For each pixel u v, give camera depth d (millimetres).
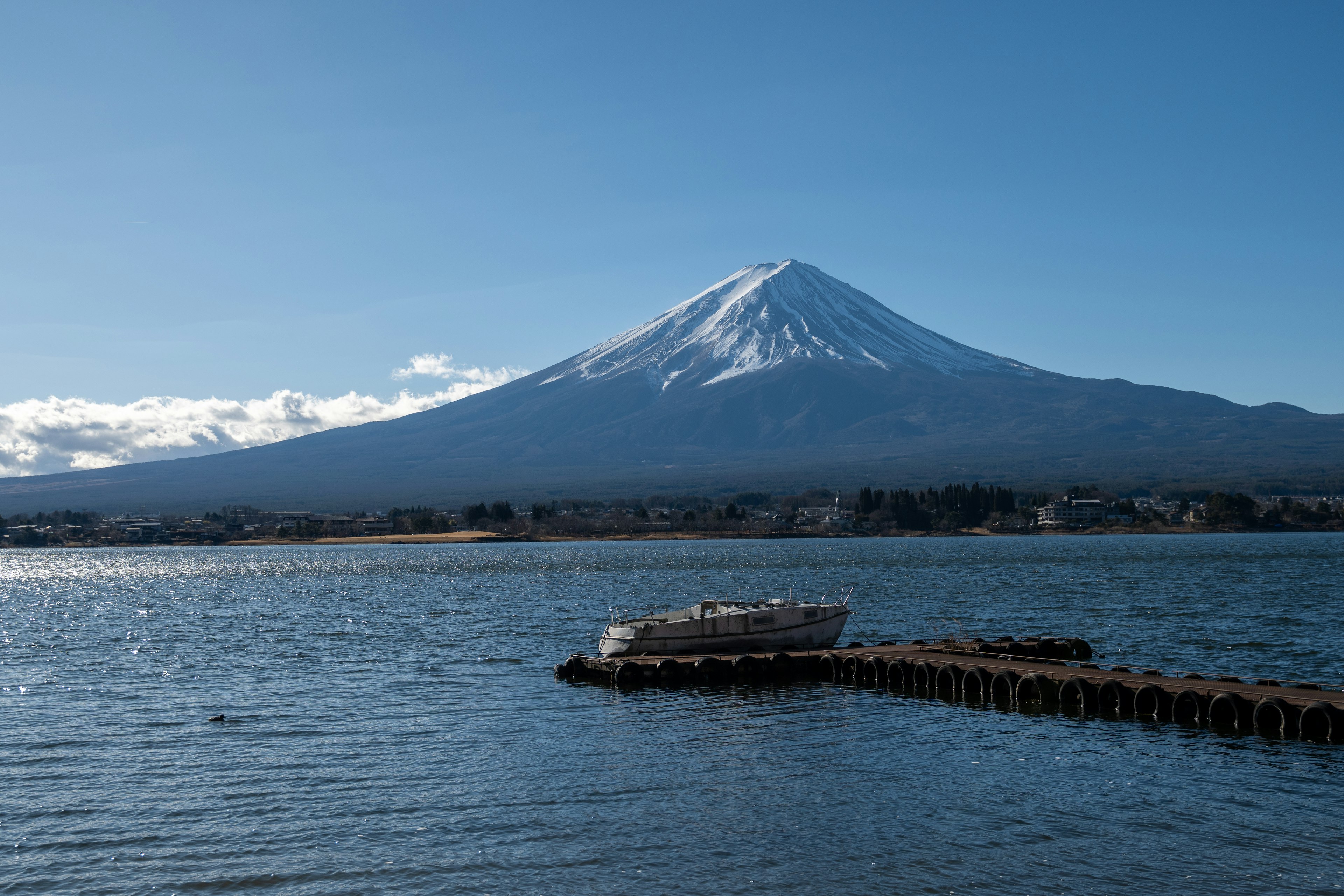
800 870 26469
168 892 25562
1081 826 29422
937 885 25500
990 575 138750
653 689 51812
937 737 40344
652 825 29891
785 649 60125
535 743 40094
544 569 179000
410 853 27859
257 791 33469
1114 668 48875
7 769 36344
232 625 86250
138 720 44812
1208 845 27953
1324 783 33281
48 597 129125
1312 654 60906
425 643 71812
